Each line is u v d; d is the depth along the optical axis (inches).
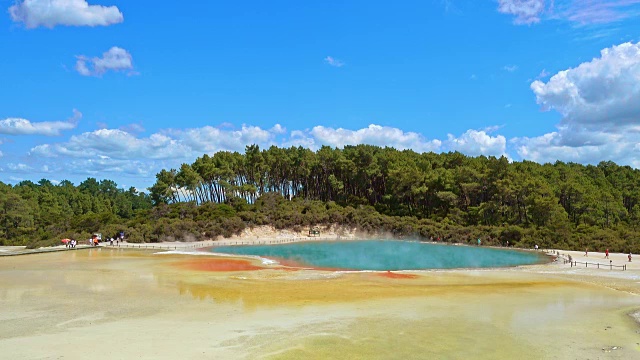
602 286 1510.8
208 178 4653.1
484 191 3956.7
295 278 1675.7
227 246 3201.3
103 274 1724.9
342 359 745.0
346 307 1142.3
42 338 841.5
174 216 3885.3
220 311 1084.5
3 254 2554.1
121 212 6205.7
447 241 3538.4
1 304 1146.0
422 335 888.9
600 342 855.7
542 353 788.6
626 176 4827.8
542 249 3004.4
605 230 3129.9
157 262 2185.0
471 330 930.1
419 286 1502.2
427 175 4170.8
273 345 813.9
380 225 3939.5
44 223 4340.6
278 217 3978.8
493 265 2260.1
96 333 877.2
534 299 1269.7
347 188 4840.1
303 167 4815.5
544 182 3836.1
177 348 788.6
